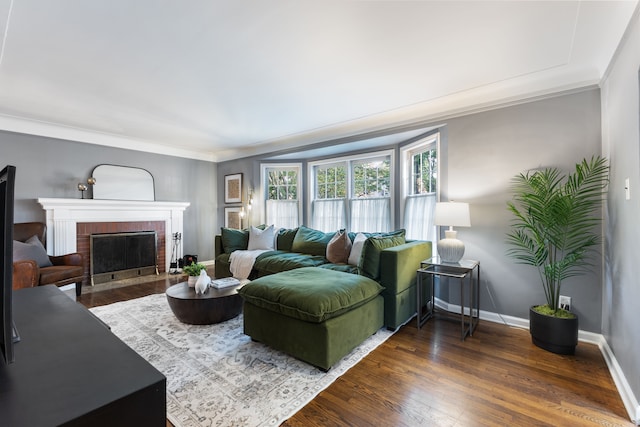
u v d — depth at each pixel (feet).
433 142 11.71
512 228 9.12
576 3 5.49
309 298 6.76
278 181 17.90
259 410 5.31
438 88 9.31
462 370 6.64
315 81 8.86
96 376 2.32
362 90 9.47
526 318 8.91
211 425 4.94
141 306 10.99
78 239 13.96
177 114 11.85
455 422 5.03
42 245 11.85
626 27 5.75
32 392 2.10
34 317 3.68
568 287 8.28
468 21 6.05
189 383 6.14
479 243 9.73
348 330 7.11
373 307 8.21
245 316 8.04
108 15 5.87
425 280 10.56
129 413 2.12
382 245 9.27
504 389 5.95
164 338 8.25
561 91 8.31
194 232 18.88
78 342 2.97
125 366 2.49
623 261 6.12
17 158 12.72
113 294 12.64
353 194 15.39
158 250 16.88
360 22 6.08
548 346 7.48
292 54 7.34
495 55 7.35
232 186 19.03
